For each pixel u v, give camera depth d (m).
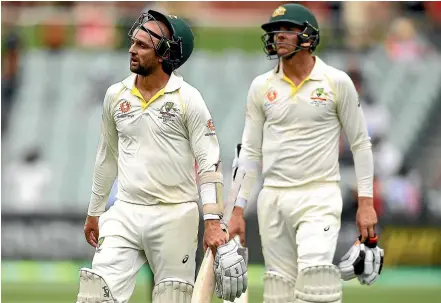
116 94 22.67
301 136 25.11
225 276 22.03
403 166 53.81
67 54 63.38
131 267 22.42
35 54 63.34
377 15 61.28
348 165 50.16
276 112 25.27
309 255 24.44
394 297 39.72
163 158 22.28
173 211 22.38
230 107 60.31
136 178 22.36
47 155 59.22
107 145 23.31
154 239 22.34
